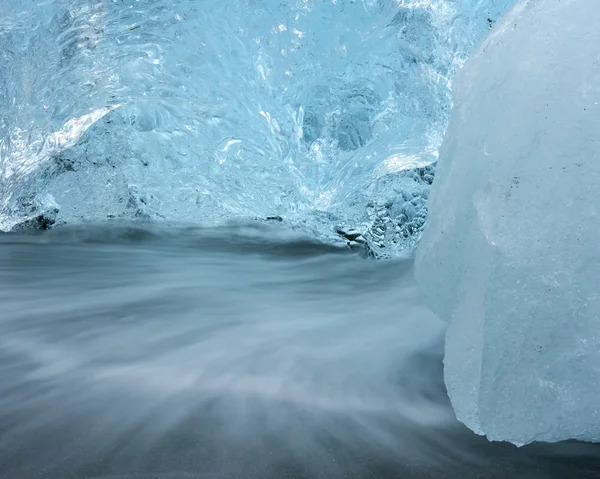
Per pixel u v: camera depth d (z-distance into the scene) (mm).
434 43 5703
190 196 5680
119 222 5570
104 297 3494
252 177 5809
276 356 2527
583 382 1705
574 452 1726
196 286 3797
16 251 4789
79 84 5984
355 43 5992
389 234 4762
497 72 1992
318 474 1588
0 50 6121
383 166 5195
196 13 6176
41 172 5633
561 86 1799
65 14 6172
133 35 6102
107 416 1910
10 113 6035
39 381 2207
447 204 2104
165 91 5945
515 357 1724
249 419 1904
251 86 6074
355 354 2559
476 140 2012
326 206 5461
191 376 2283
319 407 2012
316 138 5883
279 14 6152
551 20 1873
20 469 1597
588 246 1700
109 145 5664
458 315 1882
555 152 1763
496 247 1766
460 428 1871
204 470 1597
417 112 5598
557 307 1710
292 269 4320
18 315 3107
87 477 1559
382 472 1606
